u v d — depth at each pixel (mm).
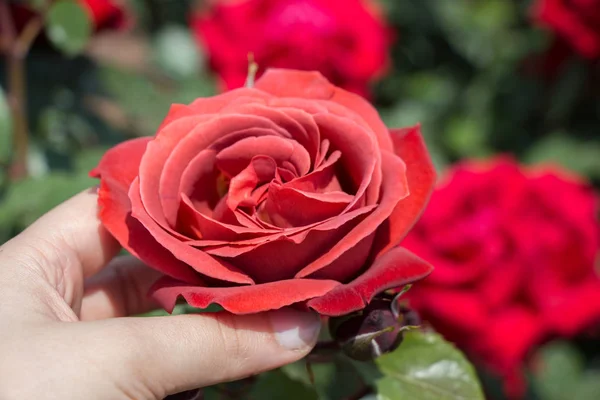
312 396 299
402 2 623
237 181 245
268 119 253
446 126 619
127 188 262
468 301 373
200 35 504
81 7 402
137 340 237
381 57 502
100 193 253
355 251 244
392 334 254
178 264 248
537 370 489
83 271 288
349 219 233
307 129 253
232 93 267
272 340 254
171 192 252
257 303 229
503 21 628
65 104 488
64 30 398
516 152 599
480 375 440
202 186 258
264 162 249
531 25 616
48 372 226
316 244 239
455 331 378
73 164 457
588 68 540
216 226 239
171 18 833
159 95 492
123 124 507
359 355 255
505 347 374
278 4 493
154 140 254
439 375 282
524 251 375
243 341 251
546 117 589
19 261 265
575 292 384
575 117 586
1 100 397
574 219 383
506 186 391
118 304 316
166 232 246
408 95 635
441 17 624
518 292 384
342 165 260
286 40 483
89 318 312
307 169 247
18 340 231
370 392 291
